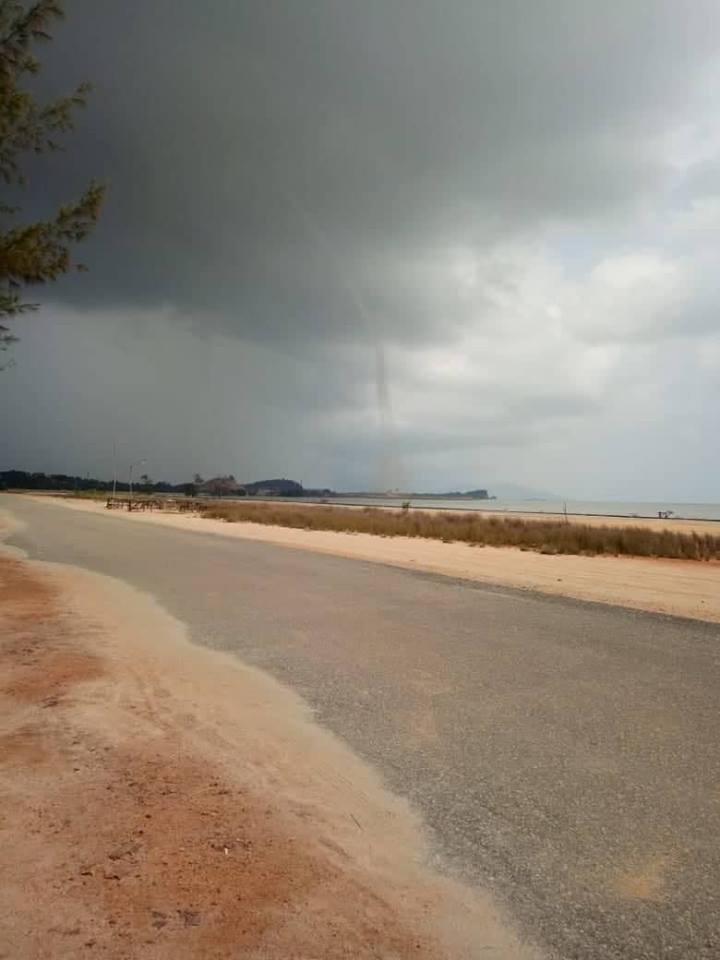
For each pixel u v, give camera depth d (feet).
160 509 208.13
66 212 30.45
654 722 17.44
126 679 21.54
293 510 178.29
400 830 12.10
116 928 9.14
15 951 8.66
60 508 194.18
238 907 9.67
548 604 35.35
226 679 21.79
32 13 27.63
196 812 12.60
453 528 98.32
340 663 23.65
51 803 12.78
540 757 15.28
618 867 10.83
